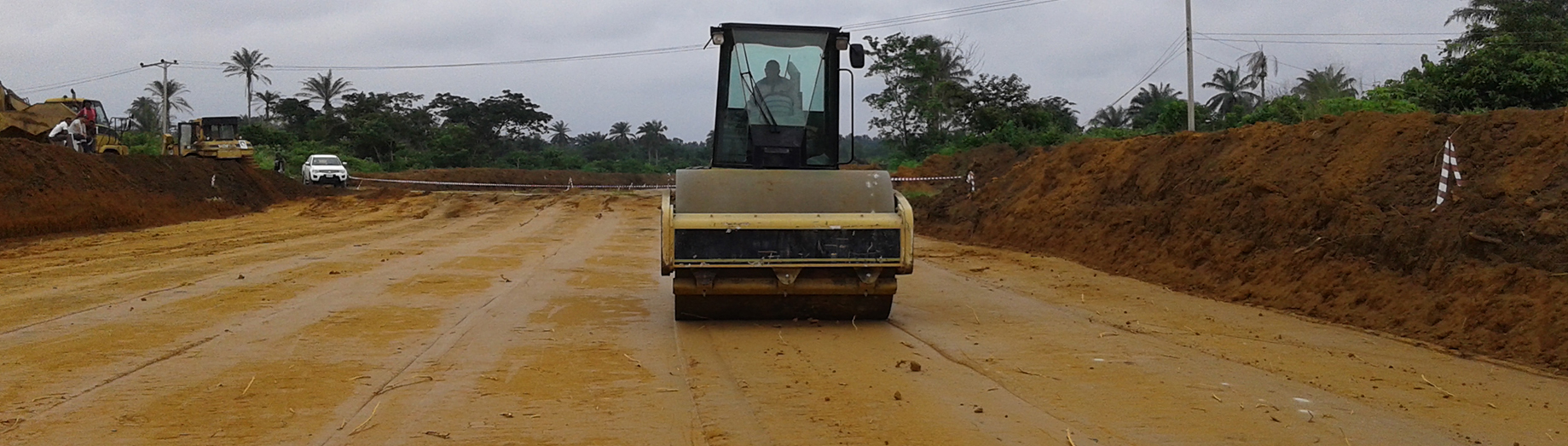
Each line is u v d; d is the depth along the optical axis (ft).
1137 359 27.94
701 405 22.63
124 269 50.47
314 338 30.89
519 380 25.04
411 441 19.60
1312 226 41.39
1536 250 31.45
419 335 31.53
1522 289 30.25
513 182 210.18
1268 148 51.62
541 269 51.31
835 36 38.60
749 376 25.80
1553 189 33.91
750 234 31.96
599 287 44.34
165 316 35.04
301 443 19.45
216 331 31.96
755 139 37.73
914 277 48.65
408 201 114.32
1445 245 34.30
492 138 290.97
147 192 94.99
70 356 27.81
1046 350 29.27
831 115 38.50
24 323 33.32
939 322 34.71
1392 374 25.89
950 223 83.61
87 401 22.68
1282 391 23.81
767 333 32.32
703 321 34.71
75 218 77.41
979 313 36.99
